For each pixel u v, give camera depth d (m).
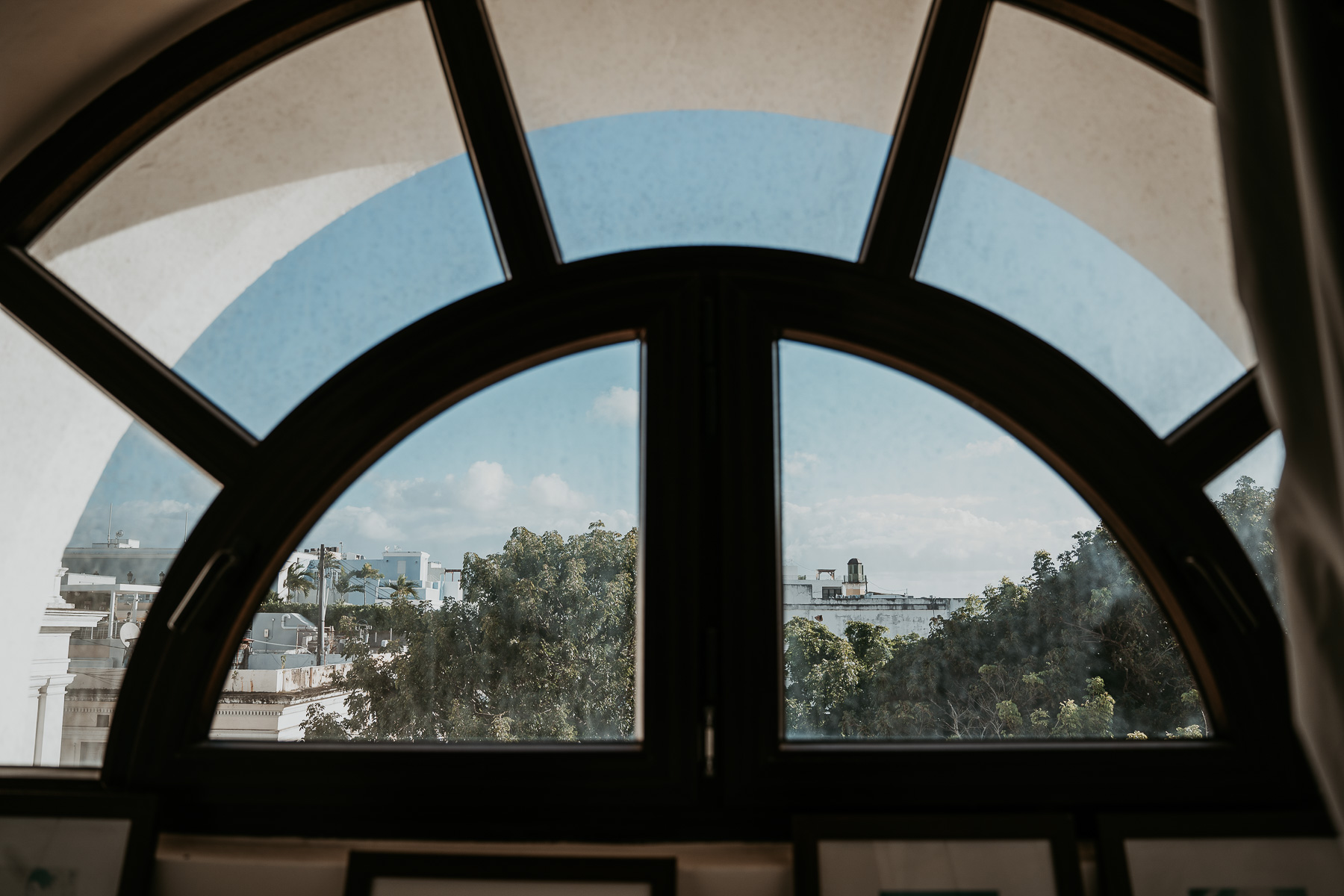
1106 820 1.06
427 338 1.32
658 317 1.31
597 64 1.41
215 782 1.18
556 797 1.16
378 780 1.17
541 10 1.40
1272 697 1.16
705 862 1.10
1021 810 1.14
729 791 1.14
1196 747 1.16
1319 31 0.69
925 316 1.30
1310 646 0.73
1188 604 1.20
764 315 1.31
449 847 1.15
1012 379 1.28
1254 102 0.80
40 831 1.09
